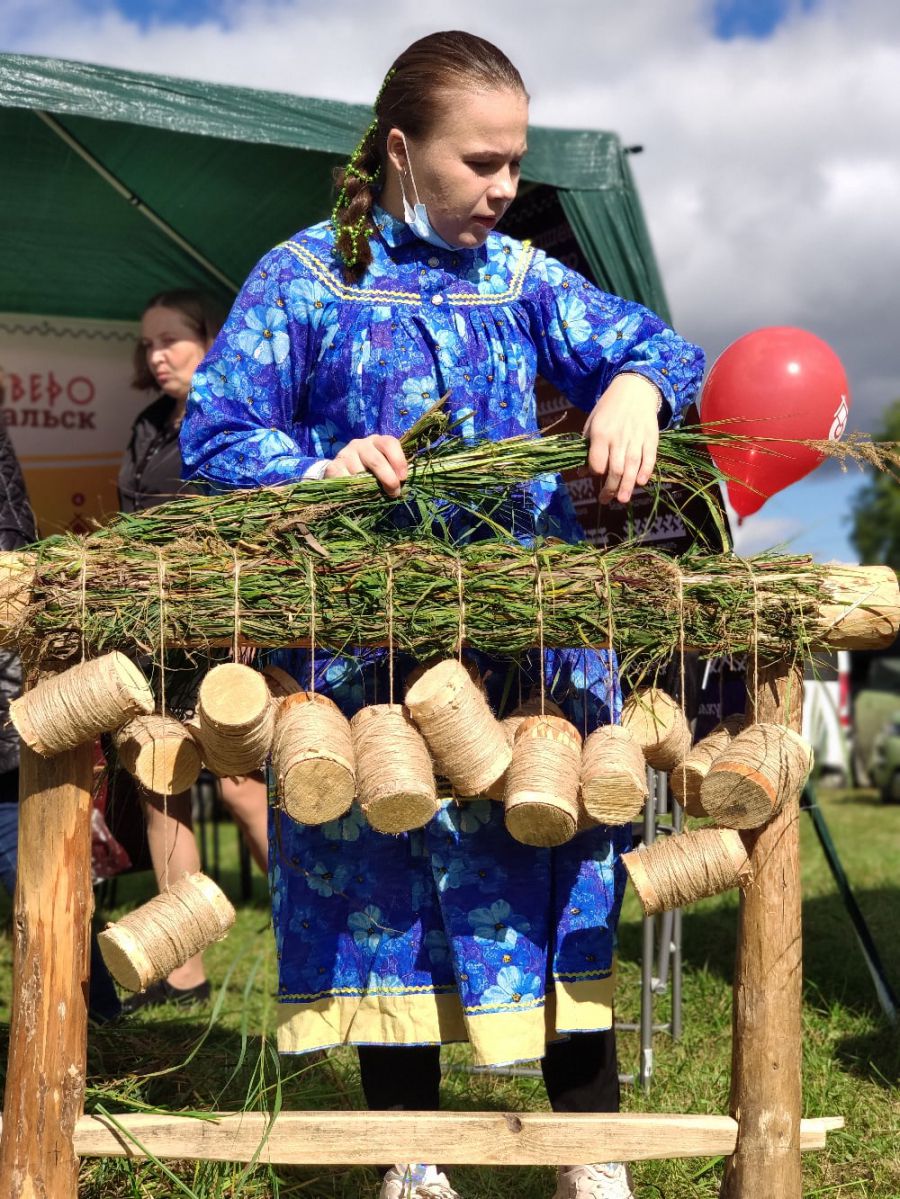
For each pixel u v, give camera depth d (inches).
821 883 221.1
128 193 189.5
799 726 80.7
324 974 81.1
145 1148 75.9
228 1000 148.1
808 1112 109.3
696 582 77.8
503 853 80.0
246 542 76.7
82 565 74.7
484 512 84.2
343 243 85.2
